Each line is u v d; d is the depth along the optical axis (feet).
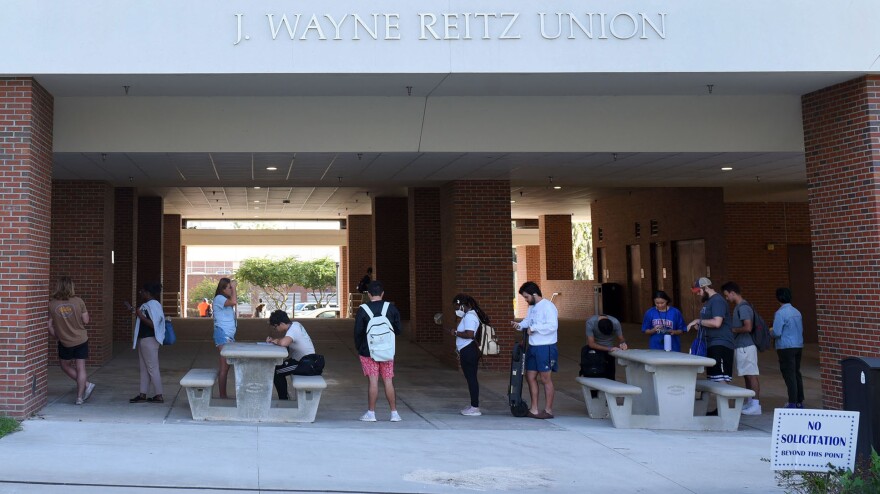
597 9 32.89
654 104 40.91
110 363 50.70
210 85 34.83
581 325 87.86
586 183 55.88
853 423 18.53
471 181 51.96
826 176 37.24
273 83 34.58
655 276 81.82
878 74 34.40
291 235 124.67
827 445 18.58
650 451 27.94
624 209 87.66
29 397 31.71
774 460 18.71
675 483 23.49
